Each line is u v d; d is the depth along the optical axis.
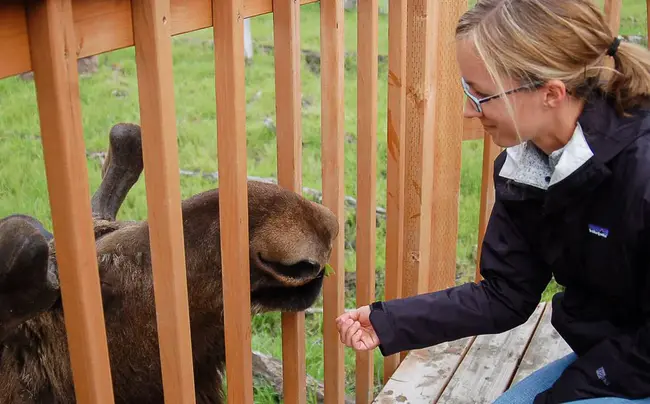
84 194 1.69
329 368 3.27
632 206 2.09
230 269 2.33
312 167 8.44
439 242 3.91
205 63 13.09
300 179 2.79
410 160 3.50
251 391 2.54
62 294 1.76
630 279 2.21
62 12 1.56
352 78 12.11
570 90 2.14
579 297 2.45
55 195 1.67
